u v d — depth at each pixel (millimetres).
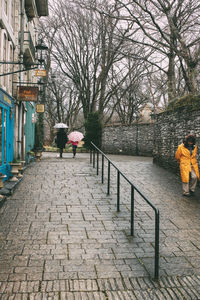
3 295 3816
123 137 26562
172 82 18203
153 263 4820
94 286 4113
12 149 12945
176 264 4828
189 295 4004
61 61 31719
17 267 4512
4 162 11195
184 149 9055
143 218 6949
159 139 14820
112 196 8703
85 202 8039
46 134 51344
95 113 27688
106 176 11430
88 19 27453
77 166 13539
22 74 15711
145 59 18109
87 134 27438
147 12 15211
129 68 31031
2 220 6504
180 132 12219
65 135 18406
